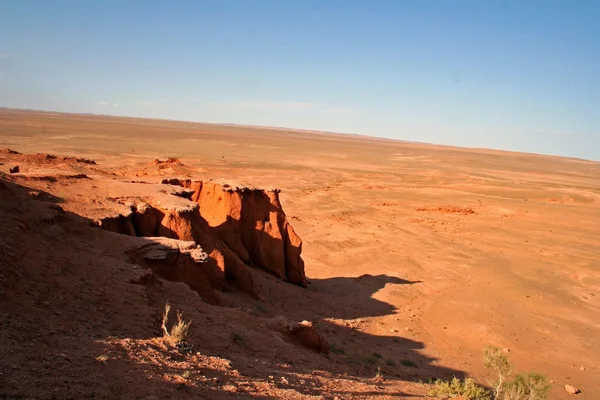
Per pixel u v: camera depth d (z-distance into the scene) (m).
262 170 89.31
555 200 72.12
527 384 11.95
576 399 18.38
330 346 19.70
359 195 69.81
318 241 42.25
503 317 27.31
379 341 22.20
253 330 13.98
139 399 6.88
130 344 9.05
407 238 46.25
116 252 15.77
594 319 27.95
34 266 11.30
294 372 10.97
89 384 6.95
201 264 19.02
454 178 95.12
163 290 14.50
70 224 16.16
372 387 11.42
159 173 66.06
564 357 22.61
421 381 17.20
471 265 38.38
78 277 11.99
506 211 61.81
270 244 29.17
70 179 24.00
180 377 8.00
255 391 8.39
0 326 8.12
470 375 19.42
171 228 22.25
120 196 22.89
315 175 90.06
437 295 30.67
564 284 34.28
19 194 18.14
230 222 28.00
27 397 6.07
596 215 60.53
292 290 26.81
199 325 12.42
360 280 32.69
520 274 36.41
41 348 7.78
